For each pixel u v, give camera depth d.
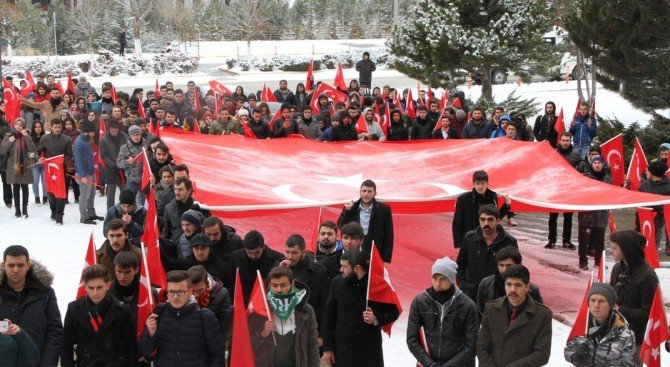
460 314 6.65
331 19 68.81
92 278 6.17
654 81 19.80
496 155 13.07
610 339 6.10
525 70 26.48
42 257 12.65
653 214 10.13
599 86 34.78
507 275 6.27
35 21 56.19
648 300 7.04
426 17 25.69
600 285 6.11
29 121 20.56
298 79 42.59
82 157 14.84
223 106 18.25
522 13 25.25
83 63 46.38
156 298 7.02
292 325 6.53
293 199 10.55
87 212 15.11
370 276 6.87
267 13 66.31
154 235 7.50
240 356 6.19
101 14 57.19
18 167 15.23
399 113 17.97
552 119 17.64
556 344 9.34
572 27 20.50
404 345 9.26
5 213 15.90
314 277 7.58
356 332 7.00
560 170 12.16
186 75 46.41
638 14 18.97
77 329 6.29
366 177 12.32
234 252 7.89
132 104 19.08
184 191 9.53
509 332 6.33
